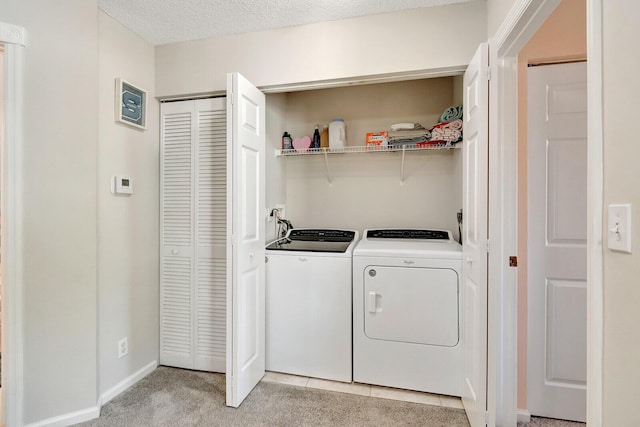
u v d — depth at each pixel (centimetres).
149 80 215
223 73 208
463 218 181
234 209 177
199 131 218
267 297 215
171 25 195
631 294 67
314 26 194
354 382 203
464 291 178
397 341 193
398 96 265
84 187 170
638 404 65
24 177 153
